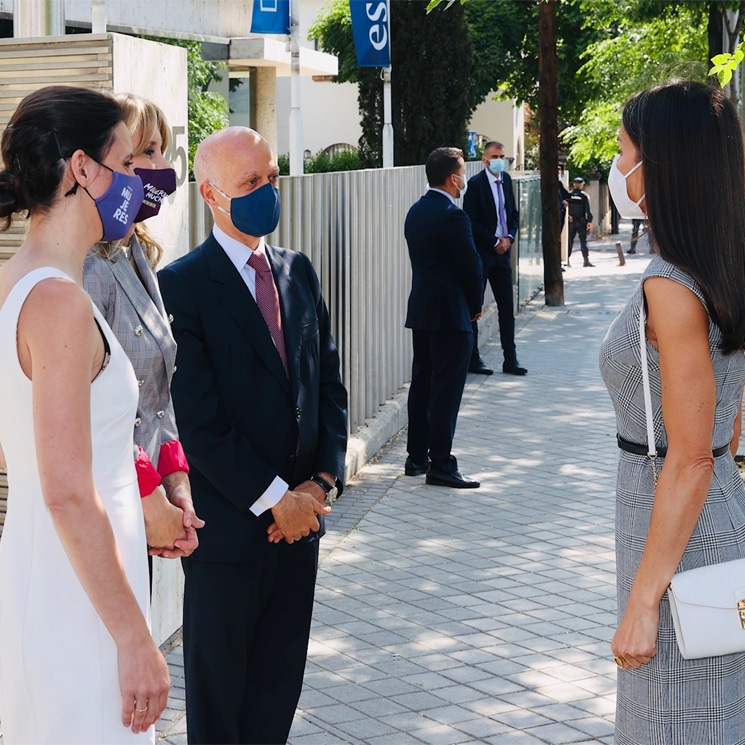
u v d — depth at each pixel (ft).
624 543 8.89
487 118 122.52
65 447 6.98
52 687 7.39
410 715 14.07
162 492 9.98
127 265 10.48
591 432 30.53
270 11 31.01
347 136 116.06
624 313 8.73
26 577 7.43
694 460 8.20
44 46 13.97
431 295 24.06
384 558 20.12
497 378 38.63
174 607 16.26
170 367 10.67
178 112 15.81
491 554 20.34
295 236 22.57
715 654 8.30
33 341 7.05
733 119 8.48
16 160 7.38
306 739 13.44
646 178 8.45
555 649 16.07
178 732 13.57
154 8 45.75
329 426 12.07
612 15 74.64
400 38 70.49
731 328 8.19
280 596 11.71
